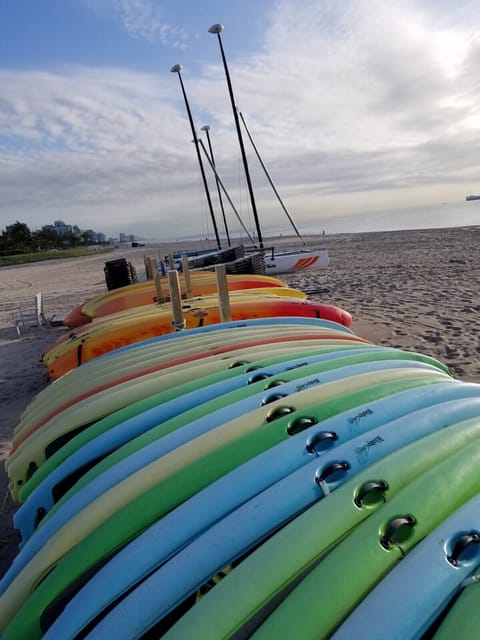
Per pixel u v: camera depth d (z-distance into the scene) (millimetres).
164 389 3084
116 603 1530
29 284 20641
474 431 1972
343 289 10422
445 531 1450
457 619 1198
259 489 1818
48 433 2869
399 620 1210
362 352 3299
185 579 1482
